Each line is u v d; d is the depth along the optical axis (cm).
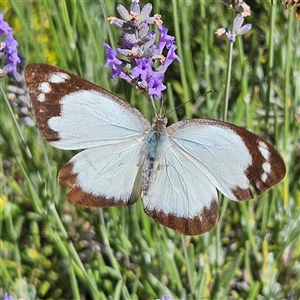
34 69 26
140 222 33
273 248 32
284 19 33
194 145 27
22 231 35
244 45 36
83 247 34
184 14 32
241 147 26
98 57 31
